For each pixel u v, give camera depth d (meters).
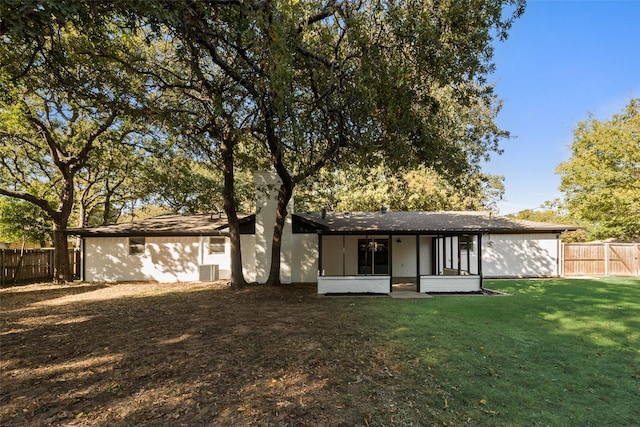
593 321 7.85
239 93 7.56
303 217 16.48
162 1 5.25
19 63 7.50
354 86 7.05
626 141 18.64
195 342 6.29
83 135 15.02
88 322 7.95
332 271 16.88
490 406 3.89
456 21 6.80
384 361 5.29
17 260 16.44
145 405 3.89
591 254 18.27
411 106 8.23
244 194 24.69
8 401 3.98
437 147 8.98
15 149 16.20
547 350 5.82
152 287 14.47
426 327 7.37
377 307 9.78
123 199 23.52
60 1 4.22
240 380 4.58
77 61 7.83
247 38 6.20
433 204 23.36
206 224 17.66
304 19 7.24
